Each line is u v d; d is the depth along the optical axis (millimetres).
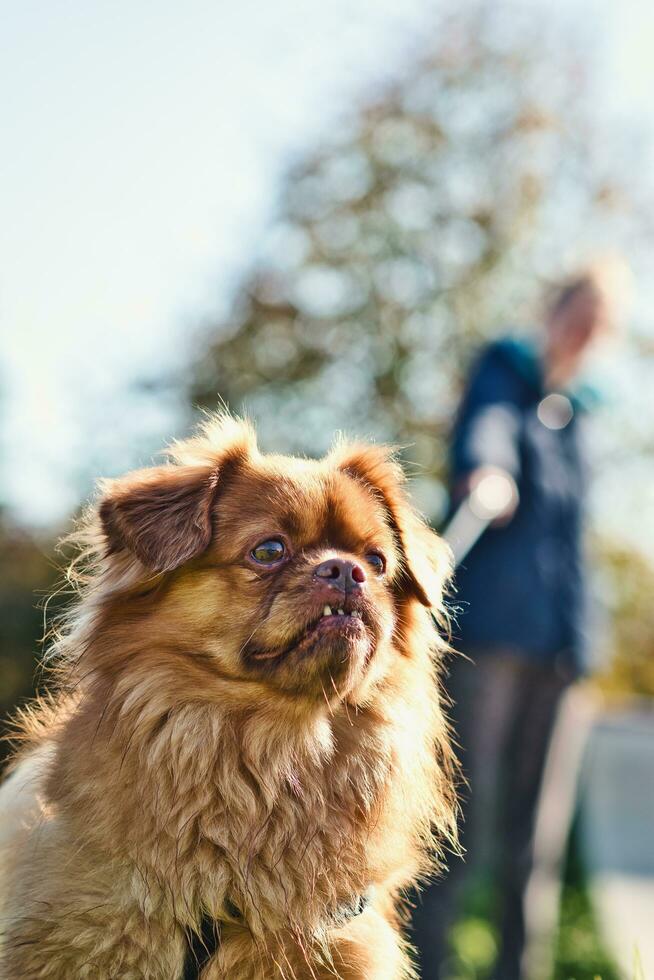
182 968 3719
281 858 3957
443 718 4836
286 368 23562
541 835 6496
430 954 5984
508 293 23219
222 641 4047
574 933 8750
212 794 3961
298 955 3818
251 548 4113
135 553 4008
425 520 4996
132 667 4031
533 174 23234
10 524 17484
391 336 23016
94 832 3732
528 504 6438
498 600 6219
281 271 23891
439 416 22375
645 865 12820
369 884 4074
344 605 4012
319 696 4027
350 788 4168
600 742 27422
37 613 16297
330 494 4336
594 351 6754
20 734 4547
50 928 3604
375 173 23453
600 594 6898
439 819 4562
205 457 4375
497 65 23359
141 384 19938
